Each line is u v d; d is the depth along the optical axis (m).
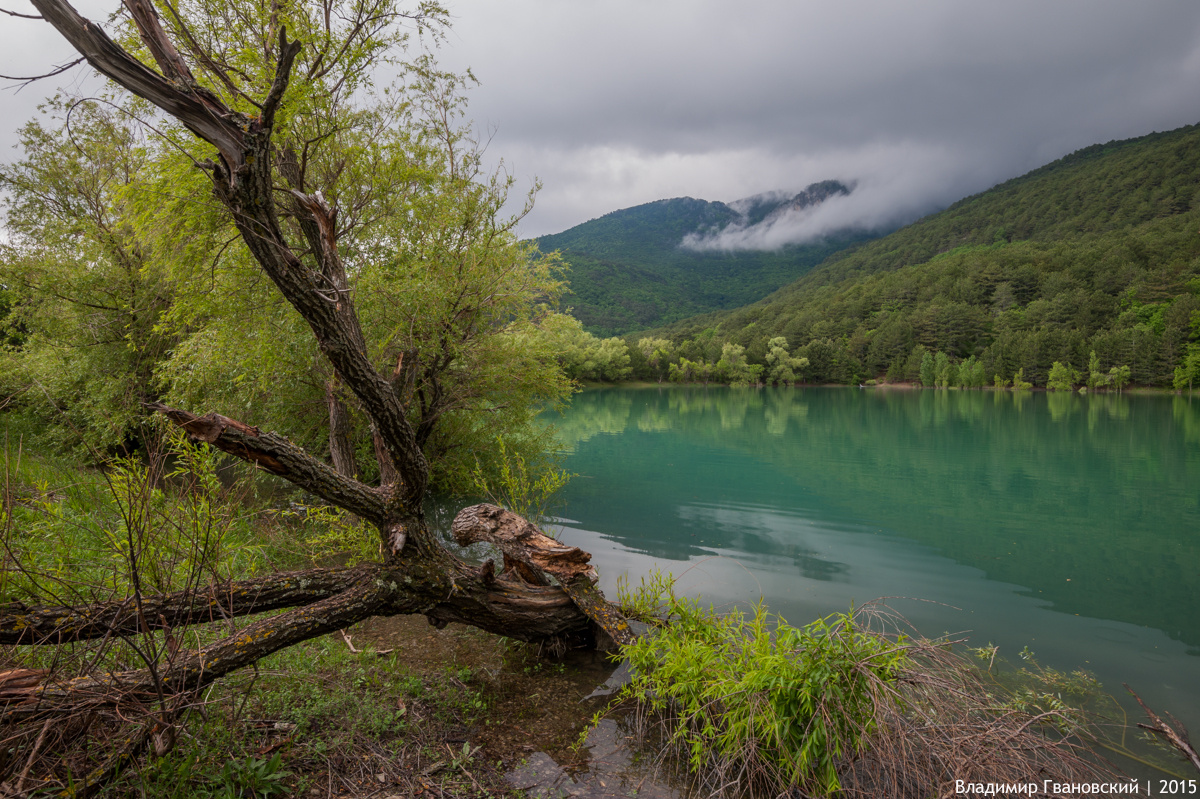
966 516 11.48
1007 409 45.94
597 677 4.47
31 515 4.31
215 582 3.28
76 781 2.47
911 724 3.09
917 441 24.20
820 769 3.10
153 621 2.99
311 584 3.63
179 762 2.77
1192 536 10.15
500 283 9.85
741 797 3.04
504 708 3.97
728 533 9.77
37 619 2.71
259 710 3.45
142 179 7.03
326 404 9.71
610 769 3.32
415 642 4.95
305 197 3.97
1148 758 3.70
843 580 7.48
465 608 4.17
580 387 12.45
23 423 11.22
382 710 3.66
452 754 3.37
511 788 3.11
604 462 17.66
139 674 2.79
